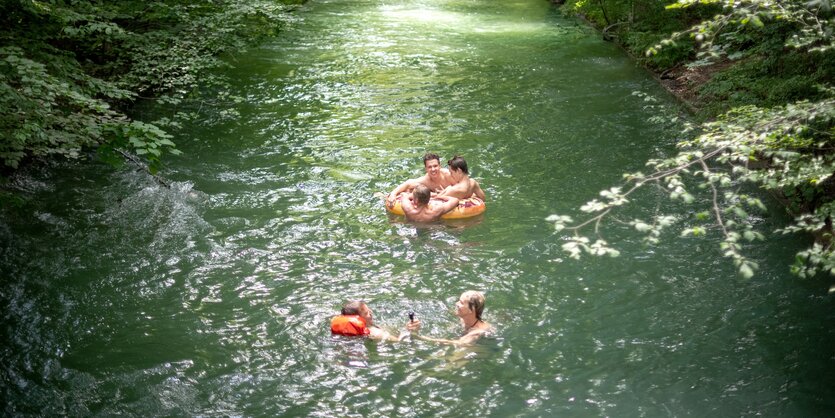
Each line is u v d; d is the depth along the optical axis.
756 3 6.41
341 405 6.45
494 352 7.19
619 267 8.80
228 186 11.31
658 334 7.49
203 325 7.69
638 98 15.64
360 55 19.98
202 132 13.79
